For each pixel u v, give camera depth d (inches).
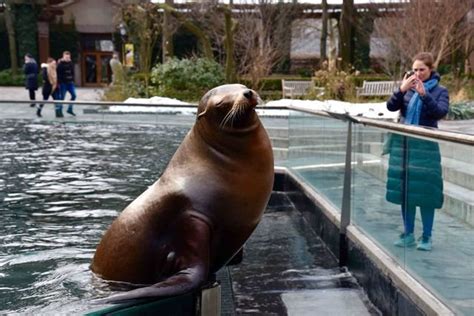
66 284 127.3
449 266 129.9
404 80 189.0
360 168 194.4
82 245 175.3
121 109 474.9
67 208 226.7
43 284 130.5
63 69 747.4
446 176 130.8
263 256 213.2
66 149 389.4
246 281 186.9
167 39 1030.4
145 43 1063.0
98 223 204.4
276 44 1120.8
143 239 118.7
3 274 141.3
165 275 116.4
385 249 171.0
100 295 116.4
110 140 430.6
